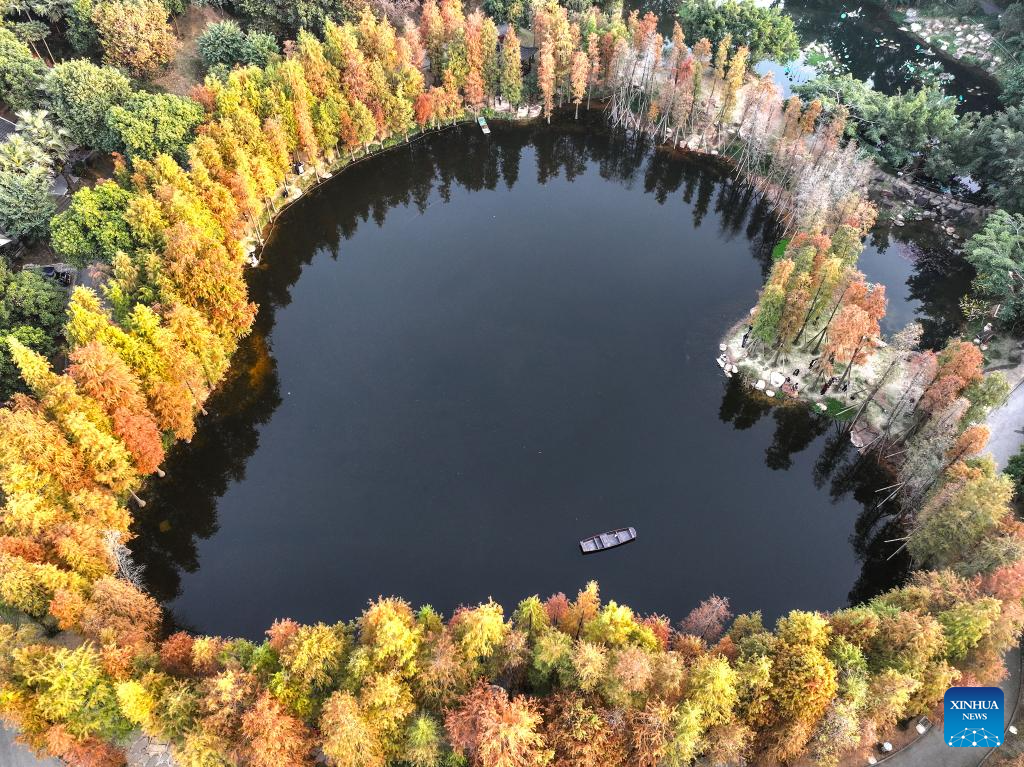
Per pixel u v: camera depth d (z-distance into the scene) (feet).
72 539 330.13
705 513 432.25
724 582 402.11
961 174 613.52
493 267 576.61
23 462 347.77
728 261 588.09
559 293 554.87
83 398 370.73
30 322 451.94
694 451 461.78
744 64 647.15
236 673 285.02
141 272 453.99
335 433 466.29
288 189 618.03
